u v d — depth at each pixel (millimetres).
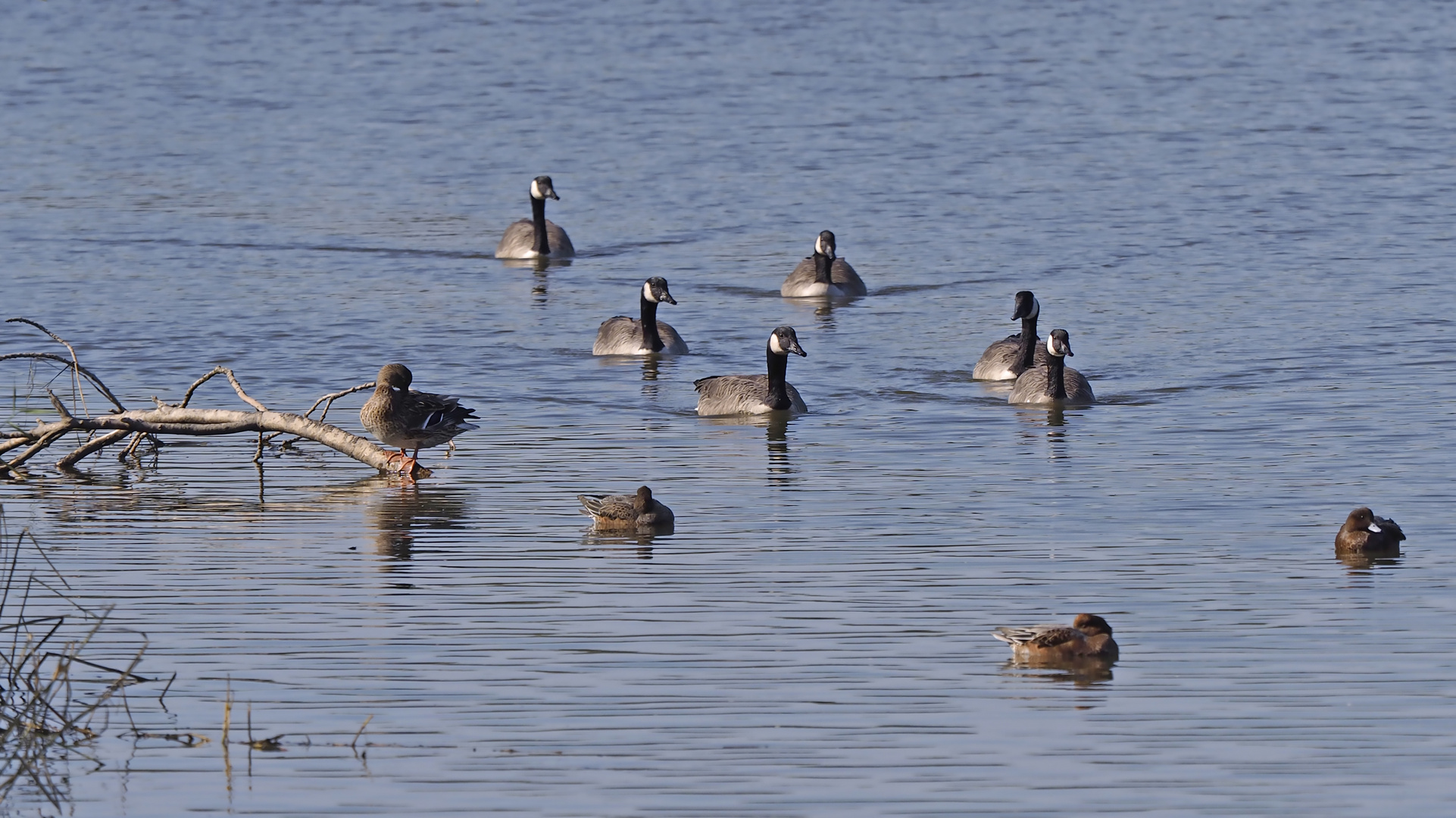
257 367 34031
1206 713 17359
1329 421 29562
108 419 27406
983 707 17578
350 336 37062
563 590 21219
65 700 17750
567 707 17594
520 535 23719
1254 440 28531
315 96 70062
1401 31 82438
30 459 28406
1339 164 55375
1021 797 15625
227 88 71875
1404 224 46656
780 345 30984
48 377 33062
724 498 25594
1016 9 90562
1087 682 18188
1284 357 34250
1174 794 15664
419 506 25281
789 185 54406
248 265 44500
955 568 22000
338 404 31391
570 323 39281
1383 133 60344
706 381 31812
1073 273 42625
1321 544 22906
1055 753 16484
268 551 23000
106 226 48844
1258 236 45812
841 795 15680
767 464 27719
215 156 59438
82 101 69125
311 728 17188
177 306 39562
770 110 66438
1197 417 30203
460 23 87625
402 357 35344
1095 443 28719
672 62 76750
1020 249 45469
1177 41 81062
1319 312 37781
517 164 58375
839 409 31906
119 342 35938
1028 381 31875
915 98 68375
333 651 19156
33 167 57344
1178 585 21203
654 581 21547
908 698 17797
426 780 16031
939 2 93062
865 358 35969
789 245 47312
